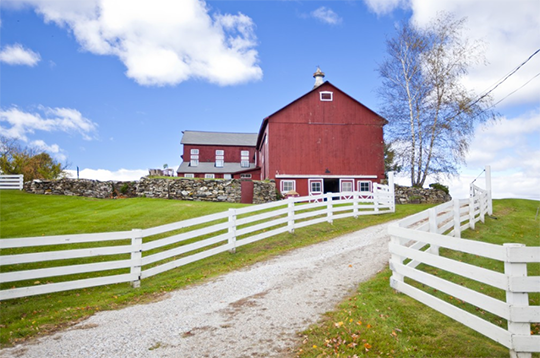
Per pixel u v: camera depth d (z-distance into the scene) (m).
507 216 14.05
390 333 4.49
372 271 7.36
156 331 4.98
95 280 7.30
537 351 3.59
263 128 26.36
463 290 4.37
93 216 14.05
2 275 6.46
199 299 6.36
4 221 13.27
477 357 3.94
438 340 4.34
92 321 5.55
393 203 16.67
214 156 38.75
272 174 24.03
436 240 4.94
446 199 22.94
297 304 5.75
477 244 4.20
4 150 37.44
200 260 9.50
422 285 6.35
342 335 4.53
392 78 24.73
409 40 24.33
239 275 7.83
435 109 23.31
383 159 25.28
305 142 24.61
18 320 5.91
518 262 3.72
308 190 24.34
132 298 6.77
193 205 16.95
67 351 4.45
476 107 21.41
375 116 25.55
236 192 21.55
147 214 14.38
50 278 8.18
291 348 4.29
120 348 4.48
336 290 6.33
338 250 9.55
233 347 4.37
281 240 11.24
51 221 13.00
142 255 9.97
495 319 5.24
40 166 36.72
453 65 22.83
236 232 10.28
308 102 24.95
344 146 24.98
